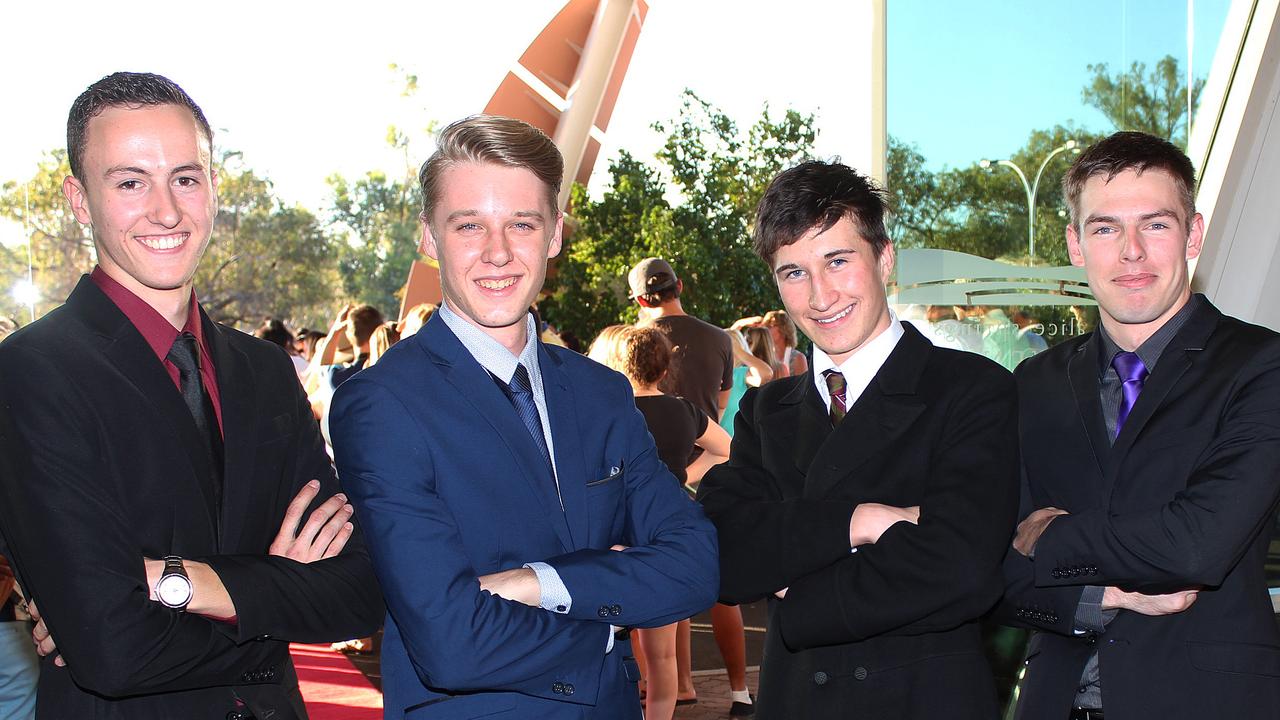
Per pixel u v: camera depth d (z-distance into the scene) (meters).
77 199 1.74
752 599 1.92
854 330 1.95
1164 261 1.97
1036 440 2.12
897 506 1.92
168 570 1.57
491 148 1.75
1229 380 1.93
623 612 1.74
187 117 1.72
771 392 2.19
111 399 1.63
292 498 1.89
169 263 1.69
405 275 35.19
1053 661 2.01
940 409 1.92
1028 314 3.97
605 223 22.17
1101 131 4.09
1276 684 1.85
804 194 1.93
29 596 1.65
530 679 1.66
